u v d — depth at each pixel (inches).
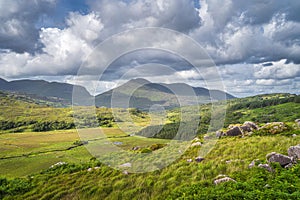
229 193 291.4
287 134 621.3
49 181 490.3
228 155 469.7
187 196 317.4
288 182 314.3
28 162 1112.8
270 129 672.4
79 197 385.4
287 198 264.4
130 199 350.9
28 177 555.2
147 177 380.2
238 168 391.9
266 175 345.1
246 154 462.3
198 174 386.9
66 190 420.2
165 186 364.2
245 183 319.9
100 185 398.9
